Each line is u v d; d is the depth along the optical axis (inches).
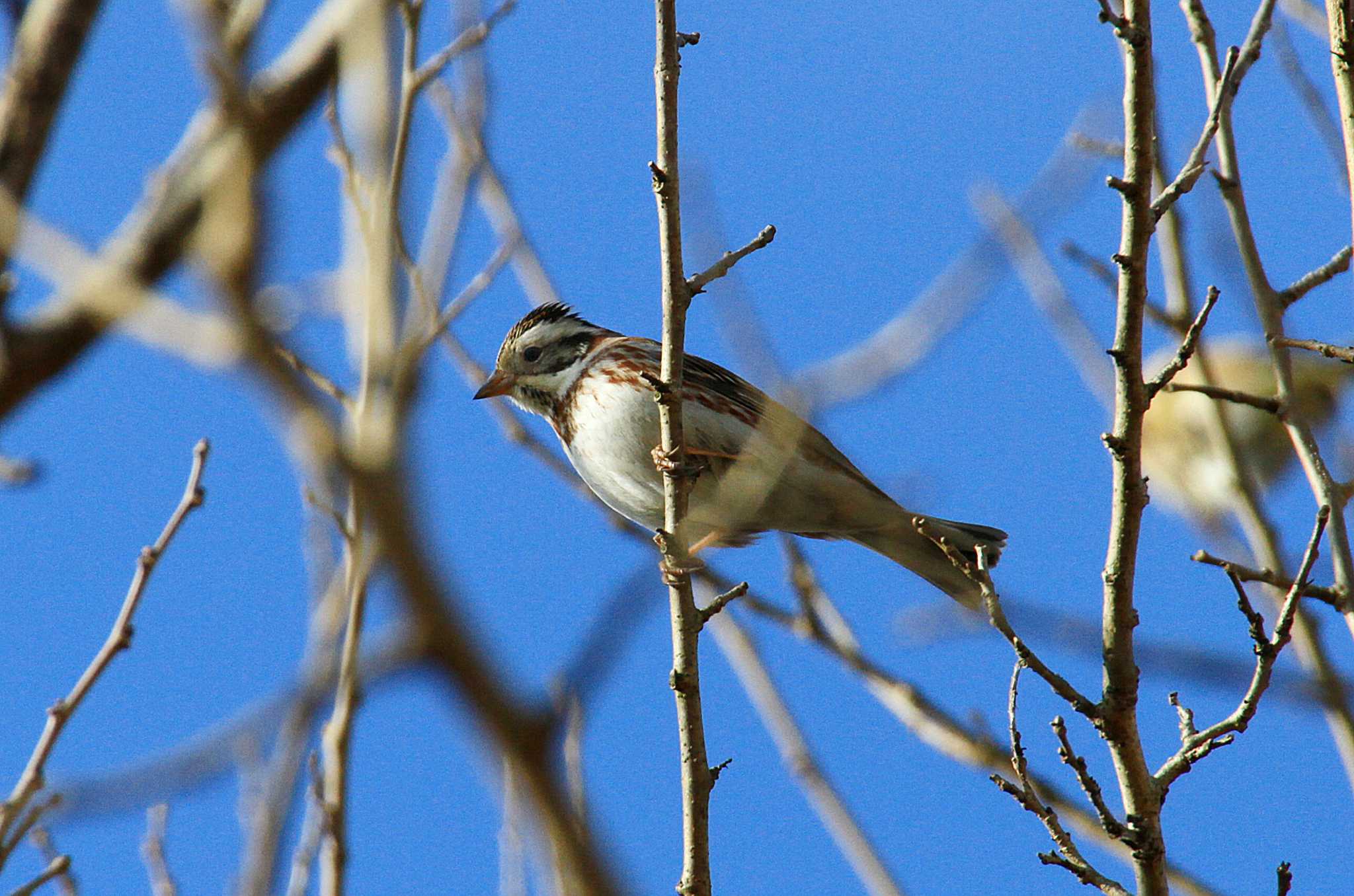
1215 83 434.6
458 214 272.8
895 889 391.5
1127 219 334.3
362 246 236.5
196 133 222.8
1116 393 339.0
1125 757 333.4
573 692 136.0
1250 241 415.2
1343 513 375.6
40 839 301.3
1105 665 337.1
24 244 179.5
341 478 127.5
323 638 251.4
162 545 310.8
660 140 347.3
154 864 302.8
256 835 227.3
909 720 425.4
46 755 283.4
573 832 118.7
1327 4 394.3
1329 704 368.8
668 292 354.3
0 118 233.8
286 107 228.2
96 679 294.8
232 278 135.0
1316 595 364.8
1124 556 337.1
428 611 116.2
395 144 264.4
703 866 341.4
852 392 283.9
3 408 217.2
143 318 159.2
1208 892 375.9
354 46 221.6
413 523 118.7
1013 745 336.2
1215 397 396.8
